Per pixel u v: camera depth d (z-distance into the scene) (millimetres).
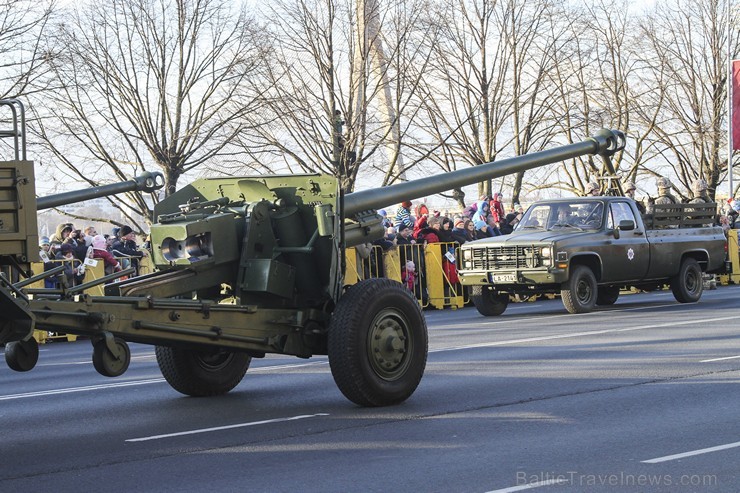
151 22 30672
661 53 40969
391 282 9688
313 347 9836
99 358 8195
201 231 9305
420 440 7988
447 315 21000
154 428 8898
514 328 16906
